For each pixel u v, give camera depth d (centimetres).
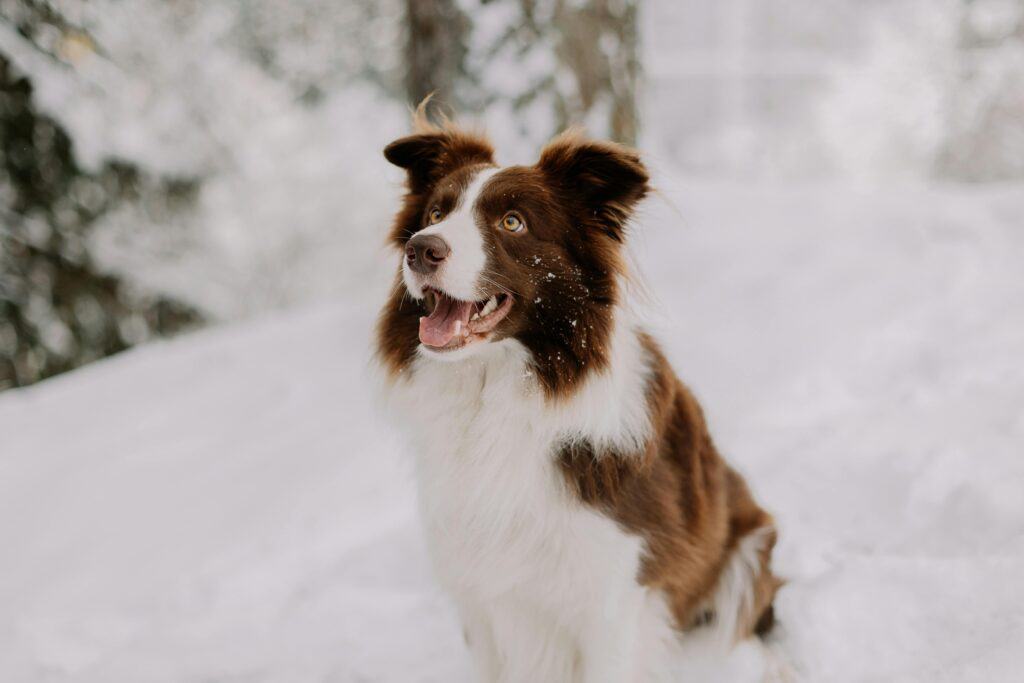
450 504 260
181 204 1073
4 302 873
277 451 500
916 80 2052
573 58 521
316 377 617
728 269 673
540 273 257
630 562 252
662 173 309
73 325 920
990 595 275
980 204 836
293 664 329
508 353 257
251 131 1201
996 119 1998
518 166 276
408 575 380
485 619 278
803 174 2380
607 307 262
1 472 523
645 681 269
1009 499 331
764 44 3403
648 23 3403
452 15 513
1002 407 430
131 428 574
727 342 559
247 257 1229
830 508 375
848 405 479
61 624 365
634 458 253
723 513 296
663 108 3434
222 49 1220
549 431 249
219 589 381
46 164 866
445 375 262
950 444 391
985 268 646
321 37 1474
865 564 310
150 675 328
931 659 257
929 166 2088
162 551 413
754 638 302
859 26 3153
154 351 754
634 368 269
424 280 244
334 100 1465
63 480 499
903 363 516
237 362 675
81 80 862
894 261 671
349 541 406
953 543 327
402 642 337
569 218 268
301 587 379
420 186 306
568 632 270
